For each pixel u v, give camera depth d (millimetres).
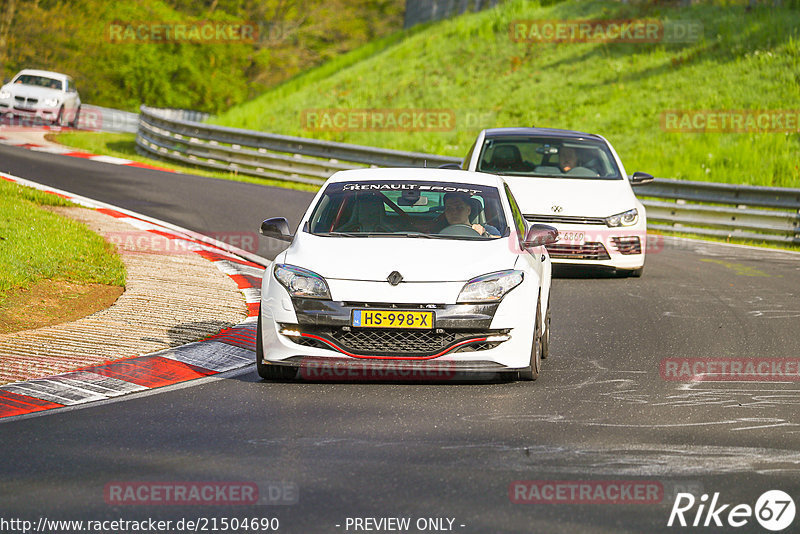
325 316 25828
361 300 25766
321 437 21391
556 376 28016
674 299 41812
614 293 43031
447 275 26172
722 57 112250
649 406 24719
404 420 22906
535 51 127062
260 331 26703
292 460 19672
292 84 146750
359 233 28422
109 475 18734
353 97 126750
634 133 100125
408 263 26344
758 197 66312
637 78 113000
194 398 24875
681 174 87188
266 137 86250
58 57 195125
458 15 155500
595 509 17047
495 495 17672
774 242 65375
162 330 32031
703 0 130750
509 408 24203
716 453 20641
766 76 105375
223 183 77062
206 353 29656
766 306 40594
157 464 19422
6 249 40062
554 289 43781
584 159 49281
